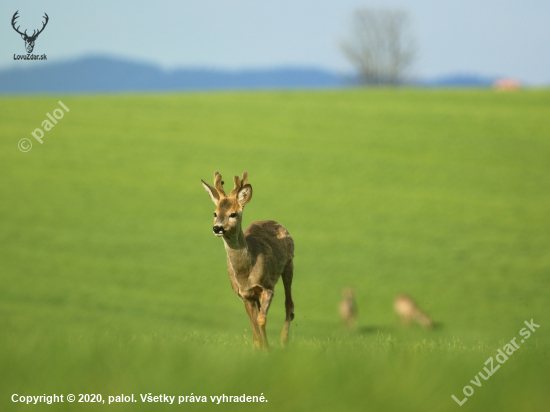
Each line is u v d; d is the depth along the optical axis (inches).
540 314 2645.2
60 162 4913.9
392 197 4357.8
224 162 5009.8
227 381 562.3
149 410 506.9
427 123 6023.6
